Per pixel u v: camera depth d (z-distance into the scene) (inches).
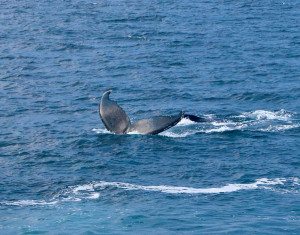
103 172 6692.9
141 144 7293.3
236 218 5590.6
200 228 5408.5
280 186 6343.5
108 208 5831.7
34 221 5575.8
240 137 7470.5
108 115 7632.9
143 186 6358.3
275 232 5329.7
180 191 6230.3
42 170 6766.7
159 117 7593.5
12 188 6373.0
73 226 5472.4
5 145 7391.7
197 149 7180.1
